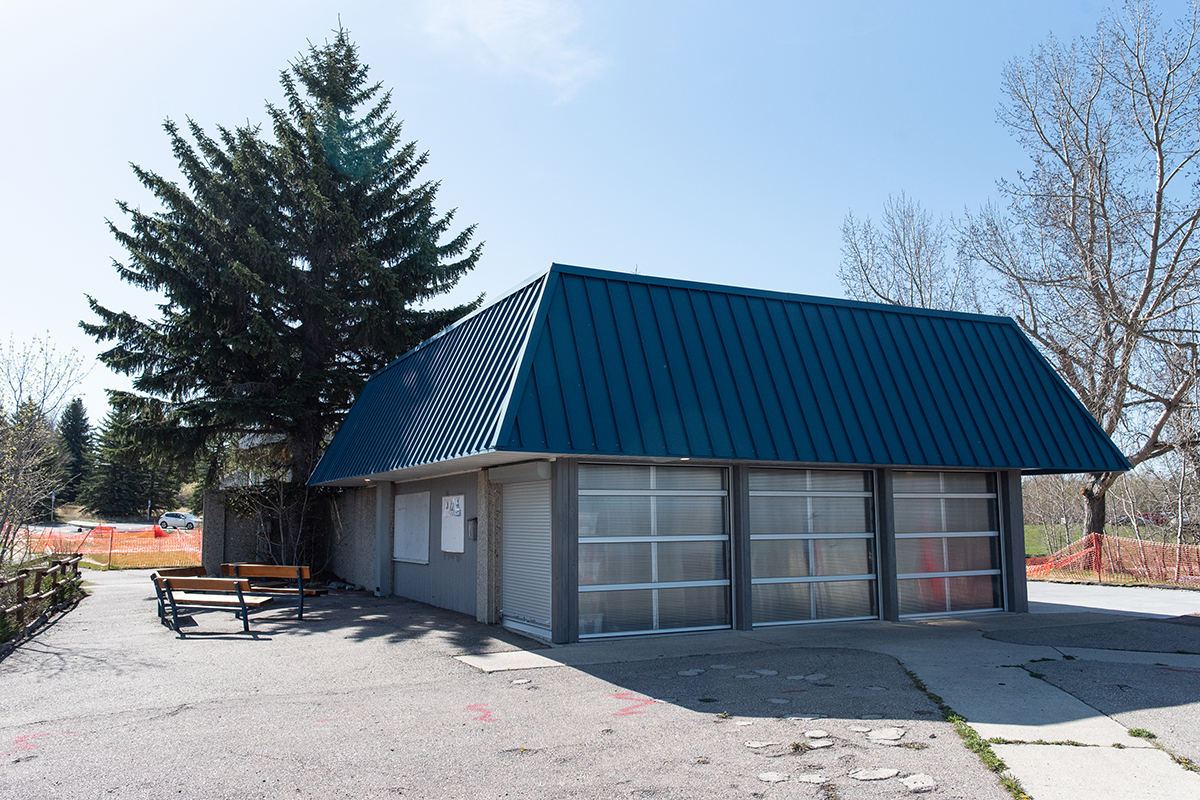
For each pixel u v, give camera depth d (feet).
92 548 110.93
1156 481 91.97
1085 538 79.92
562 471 35.88
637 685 27.20
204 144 78.38
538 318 34.68
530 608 38.40
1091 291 82.23
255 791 17.16
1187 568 69.62
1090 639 36.73
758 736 20.99
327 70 86.99
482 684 27.58
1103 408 83.05
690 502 39.47
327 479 59.11
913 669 29.50
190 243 74.33
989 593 47.39
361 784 17.60
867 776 17.85
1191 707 23.84
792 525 42.01
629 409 34.45
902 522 45.16
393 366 60.13
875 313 45.55
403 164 88.99
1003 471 48.26
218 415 69.56
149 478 212.64
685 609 38.60
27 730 21.99
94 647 35.37
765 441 36.99
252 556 71.26
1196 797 16.75
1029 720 22.39
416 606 50.19
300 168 78.95
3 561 48.55
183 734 21.47
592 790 17.16
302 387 73.00
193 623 42.39
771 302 42.60
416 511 54.44
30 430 50.52
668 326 38.24
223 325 75.31
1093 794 16.90
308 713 23.70
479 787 17.39
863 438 39.68
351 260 80.43
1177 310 78.54
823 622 41.91
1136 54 82.12
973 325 48.49
